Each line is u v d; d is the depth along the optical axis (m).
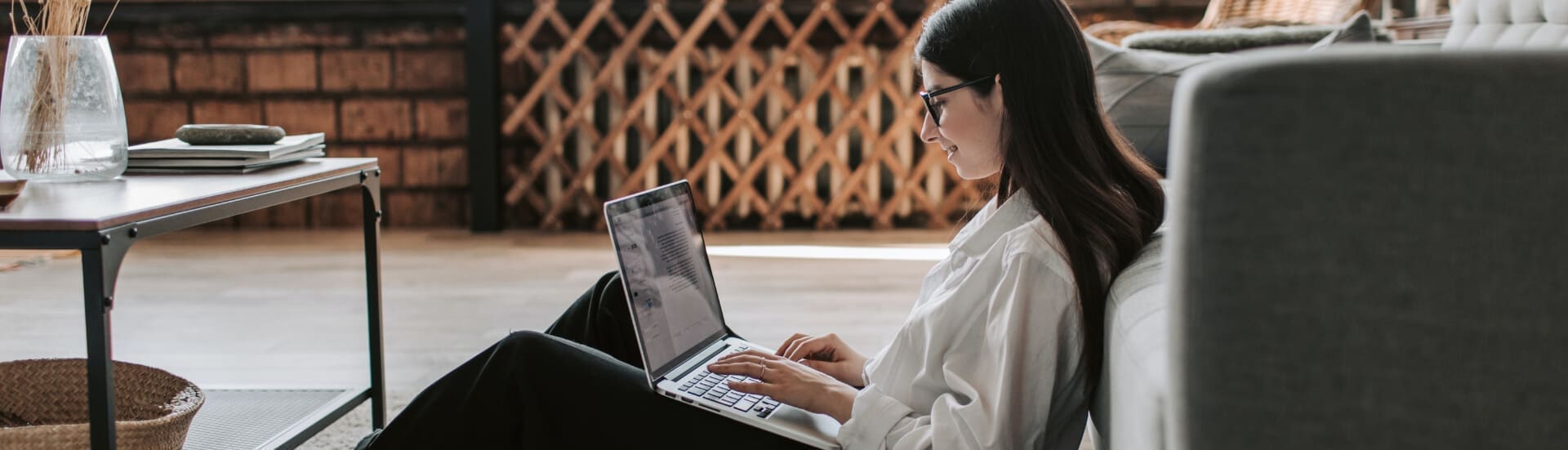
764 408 0.87
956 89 0.84
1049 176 0.80
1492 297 0.46
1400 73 0.45
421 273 2.98
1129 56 1.96
